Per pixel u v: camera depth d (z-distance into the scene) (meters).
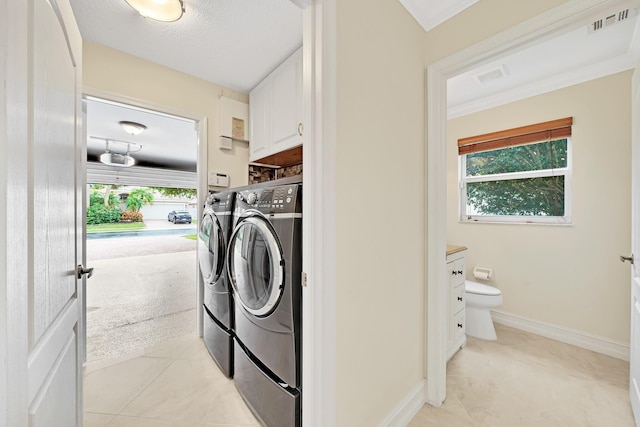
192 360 1.94
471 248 2.72
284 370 1.16
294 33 1.75
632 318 1.40
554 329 2.22
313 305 0.95
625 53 1.85
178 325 2.56
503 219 2.55
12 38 0.45
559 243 2.21
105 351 2.07
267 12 1.57
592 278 2.05
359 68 1.07
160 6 1.46
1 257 0.42
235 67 2.16
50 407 0.68
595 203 2.04
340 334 1.01
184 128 3.95
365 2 1.11
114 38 1.80
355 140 1.06
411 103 1.40
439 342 1.48
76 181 0.95
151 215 10.19
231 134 2.46
